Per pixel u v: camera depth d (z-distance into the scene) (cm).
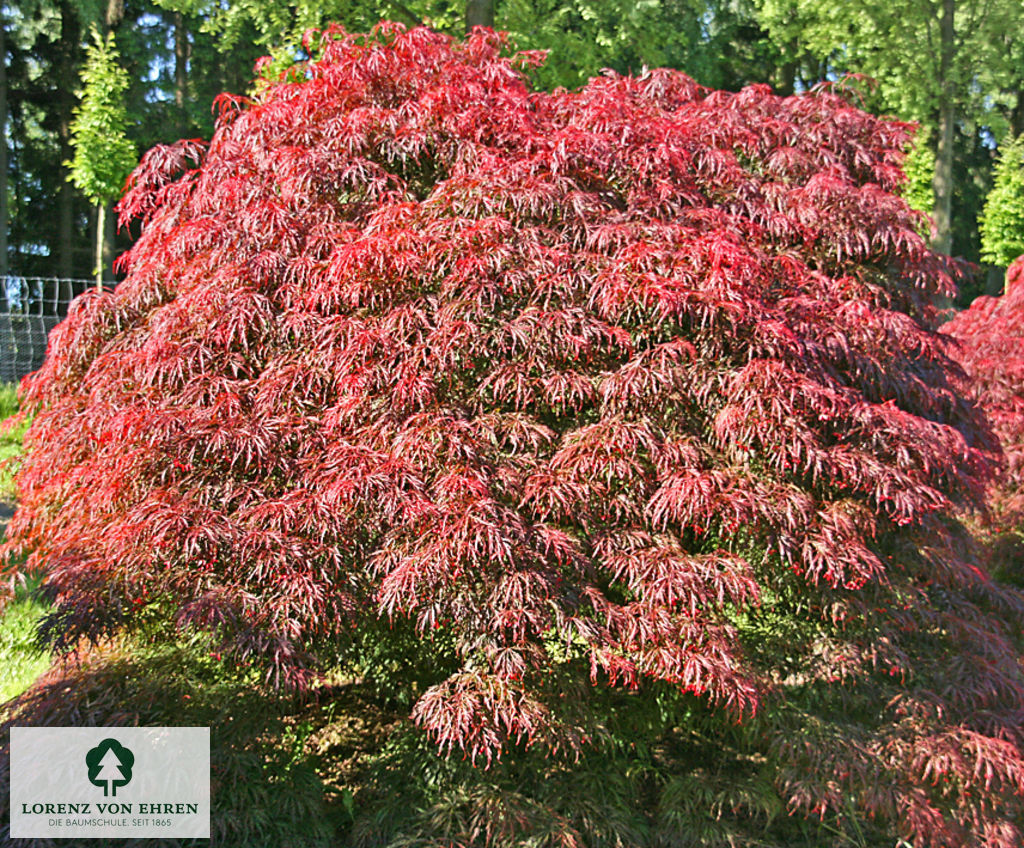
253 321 358
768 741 371
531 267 351
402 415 341
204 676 355
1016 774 331
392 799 352
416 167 404
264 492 343
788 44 1991
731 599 343
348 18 1134
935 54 1390
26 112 1944
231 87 1897
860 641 363
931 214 1470
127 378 377
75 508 378
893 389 390
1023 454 623
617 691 370
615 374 339
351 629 348
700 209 372
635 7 1168
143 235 438
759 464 348
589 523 340
